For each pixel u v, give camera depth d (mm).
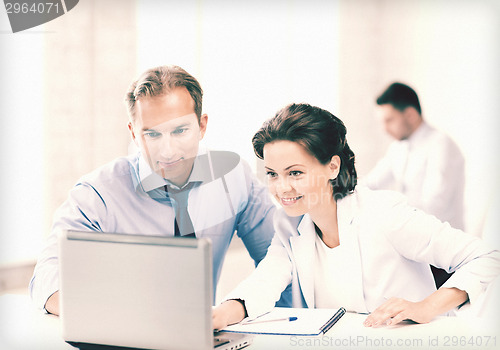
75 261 1259
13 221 3846
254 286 1575
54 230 1902
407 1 5719
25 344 1358
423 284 1715
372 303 1692
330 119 1624
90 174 2094
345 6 5559
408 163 3432
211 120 4672
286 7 5219
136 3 4332
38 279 1670
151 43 4418
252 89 4949
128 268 1206
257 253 2244
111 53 4191
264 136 1622
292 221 1753
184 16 4594
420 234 1629
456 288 1499
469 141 5207
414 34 5672
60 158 3988
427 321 1453
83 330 1265
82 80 4055
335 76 5531
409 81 5648
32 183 3891
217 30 4797
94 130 4125
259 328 1405
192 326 1159
